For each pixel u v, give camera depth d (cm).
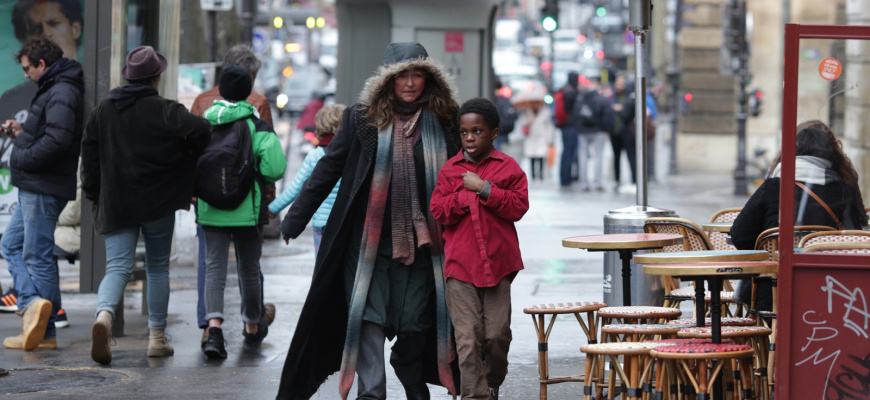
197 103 1661
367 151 1096
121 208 1412
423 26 3053
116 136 1411
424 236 1077
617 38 11612
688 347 933
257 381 1335
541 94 4700
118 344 1579
